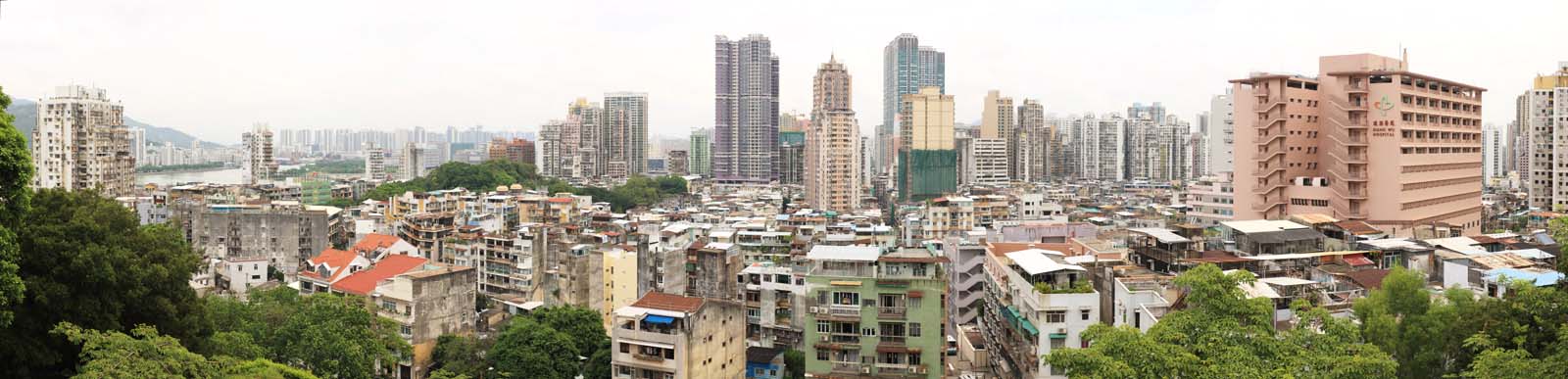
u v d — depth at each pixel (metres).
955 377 126.12
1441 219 199.75
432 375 106.06
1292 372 61.03
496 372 119.62
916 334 102.44
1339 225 147.88
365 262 166.88
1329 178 187.25
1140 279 105.56
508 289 188.38
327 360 98.94
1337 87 187.75
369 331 108.19
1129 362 62.66
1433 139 196.38
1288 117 188.25
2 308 59.03
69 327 61.28
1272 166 189.88
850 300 104.06
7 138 58.50
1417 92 186.00
